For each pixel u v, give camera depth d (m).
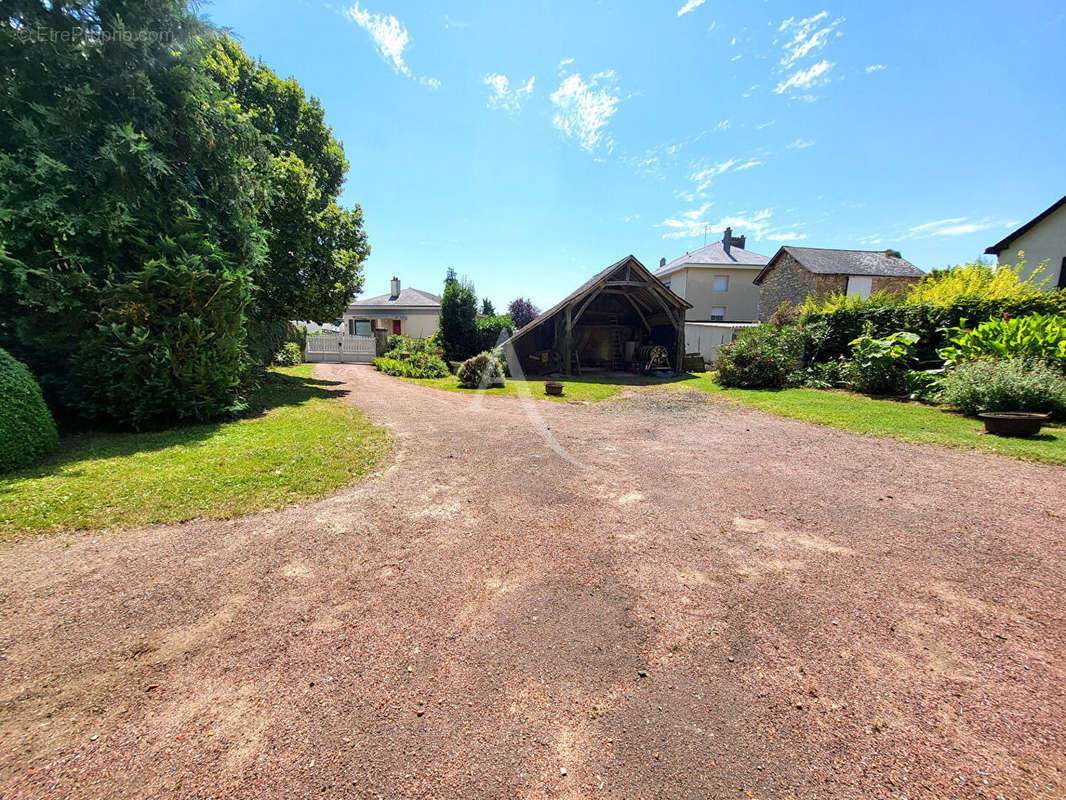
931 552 2.93
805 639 2.07
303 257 10.83
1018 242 15.29
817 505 3.77
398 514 3.54
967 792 1.32
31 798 1.27
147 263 5.61
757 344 11.78
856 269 19.91
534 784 1.36
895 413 7.42
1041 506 3.67
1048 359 7.21
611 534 3.22
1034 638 2.07
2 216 4.86
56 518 3.21
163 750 1.45
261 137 7.68
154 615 2.20
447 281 20.06
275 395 9.69
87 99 5.43
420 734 1.54
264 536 3.10
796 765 1.43
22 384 4.45
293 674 1.82
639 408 9.03
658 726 1.59
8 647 1.93
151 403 6.09
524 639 2.07
